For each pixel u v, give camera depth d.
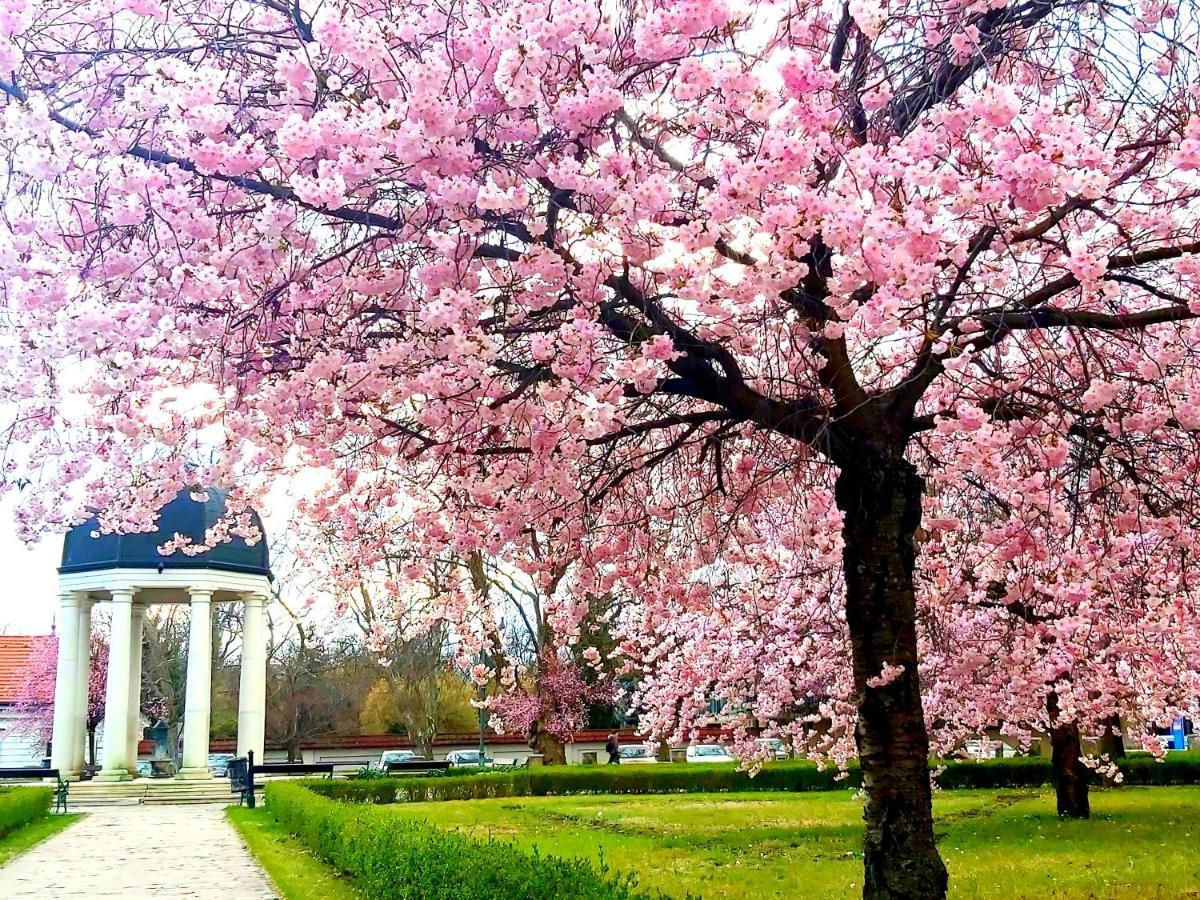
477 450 6.18
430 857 6.99
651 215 4.64
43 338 4.75
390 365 5.20
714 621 11.08
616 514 7.51
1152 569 7.80
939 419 5.67
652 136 5.18
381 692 42.12
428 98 4.18
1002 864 9.80
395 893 7.60
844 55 5.72
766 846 11.89
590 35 4.46
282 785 18.33
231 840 14.57
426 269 4.79
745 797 20.05
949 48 5.05
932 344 5.11
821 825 14.02
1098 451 5.81
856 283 4.58
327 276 5.29
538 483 6.14
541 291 4.91
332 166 4.37
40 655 33.97
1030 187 4.12
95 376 5.22
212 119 4.39
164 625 37.12
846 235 4.06
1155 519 6.55
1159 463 6.66
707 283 5.22
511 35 4.18
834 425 5.64
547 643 25.19
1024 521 6.77
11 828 15.35
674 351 5.07
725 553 7.59
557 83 4.53
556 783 22.56
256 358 5.45
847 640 10.30
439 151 4.35
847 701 11.37
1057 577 7.55
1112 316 5.20
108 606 37.28
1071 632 7.87
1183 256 4.72
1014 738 16.23
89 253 4.89
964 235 5.41
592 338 4.87
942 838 11.95
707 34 4.63
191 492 6.80
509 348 5.63
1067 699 10.98
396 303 5.24
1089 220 5.26
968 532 8.33
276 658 39.16
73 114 5.04
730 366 5.62
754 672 12.37
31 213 4.85
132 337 4.72
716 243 5.02
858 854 10.87
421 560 7.96
